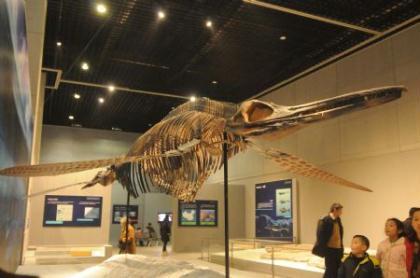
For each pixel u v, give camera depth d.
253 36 10.44
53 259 10.56
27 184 9.71
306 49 11.08
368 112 10.09
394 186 9.20
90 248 13.12
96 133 19.89
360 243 4.13
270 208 13.59
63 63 12.17
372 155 9.86
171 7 9.09
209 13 9.34
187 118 4.58
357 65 10.63
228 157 4.70
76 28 10.05
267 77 13.20
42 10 7.59
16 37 3.93
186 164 5.53
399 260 4.16
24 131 5.64
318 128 11.69
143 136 5.81
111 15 9.44
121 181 7.40
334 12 9.07
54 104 16.62
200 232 14.67
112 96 15.53
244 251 10.95
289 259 9.21
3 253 4.02
